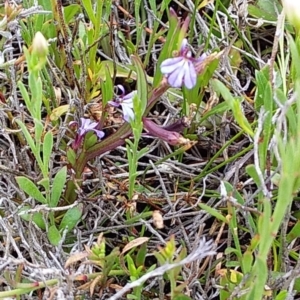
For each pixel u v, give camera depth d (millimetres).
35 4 273
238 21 304
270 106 207
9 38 271
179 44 218
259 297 184
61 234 238
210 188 277
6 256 218
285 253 226
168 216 254
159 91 227
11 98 278
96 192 263
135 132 225
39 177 258
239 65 307
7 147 282
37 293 238
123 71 295
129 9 327
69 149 245
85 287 221
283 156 175
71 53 282
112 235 264
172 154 267
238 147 281
